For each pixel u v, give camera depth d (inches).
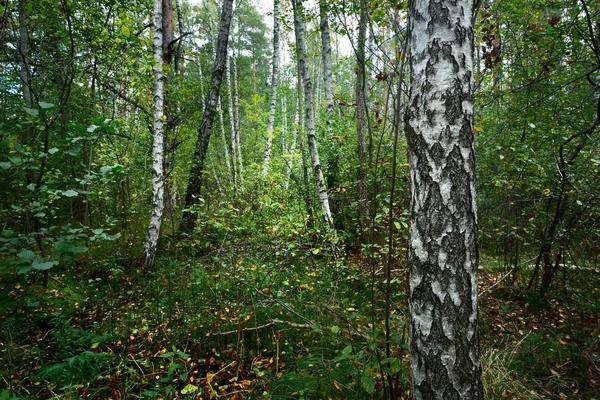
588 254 217.0
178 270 203.8
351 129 316.2
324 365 106.3
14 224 167.6
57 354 119.6
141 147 319.0
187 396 101.0
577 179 160.2
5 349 114.3
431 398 64.9
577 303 166.7
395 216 142.7
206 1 529.7
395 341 78.6
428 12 65.2
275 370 114.4
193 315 146.2
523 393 100.0
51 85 279.4
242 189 288.5
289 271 191.8
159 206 231.1
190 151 378.0
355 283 185.9
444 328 63.4
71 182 118.6
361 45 144.3
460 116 63.8
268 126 459.2
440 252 63.7
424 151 65.6
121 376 109.3
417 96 67.2
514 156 179.0
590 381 108.2
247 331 131.1
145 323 144.0
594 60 175.0
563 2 174.2
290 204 245.4
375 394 92.4
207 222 204.7
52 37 249.0
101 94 277.7
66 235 104.0
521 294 179.5
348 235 207.8
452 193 63.6
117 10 230.2
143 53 237.9
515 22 190.5
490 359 111.6
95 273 209.9
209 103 317.7
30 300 147.3
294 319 139.6
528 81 187.5
